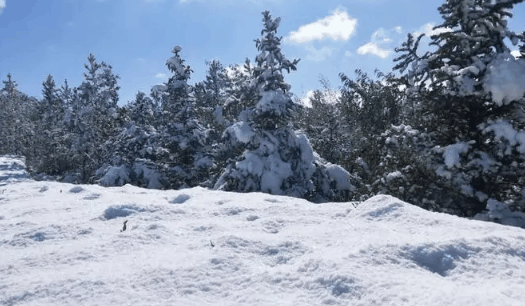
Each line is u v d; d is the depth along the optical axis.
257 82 16.83
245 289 3.39
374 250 3.88
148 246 4.62
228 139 16.45
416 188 11.03
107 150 30.19
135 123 25.50
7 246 4.96
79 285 3.51
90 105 36.06
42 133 41.47
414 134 10.97
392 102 19.42
